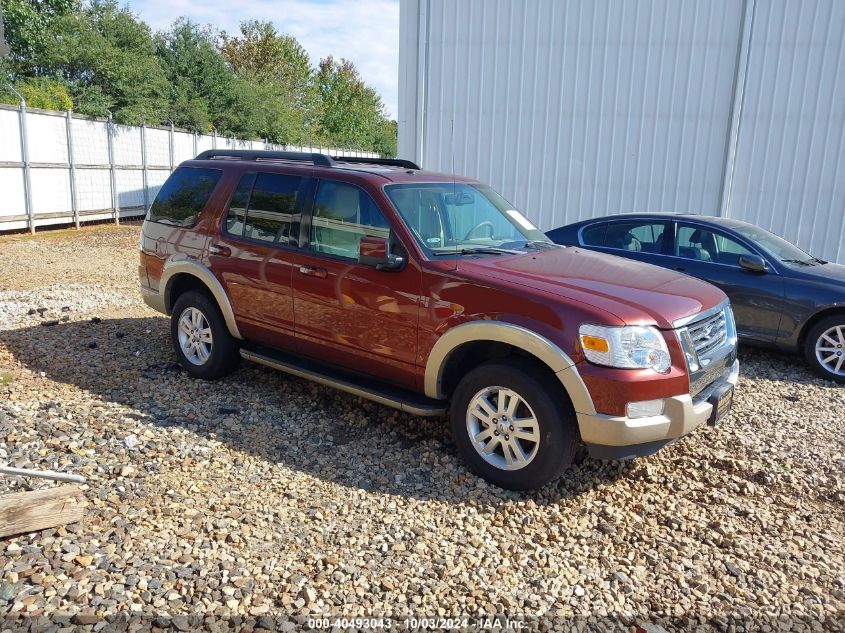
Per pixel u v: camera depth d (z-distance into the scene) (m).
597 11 10.78
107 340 6.73
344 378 4.70
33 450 4.07
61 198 16.53
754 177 10.91
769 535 3.73
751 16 10.31
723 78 10.67
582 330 3.63
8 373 5.58
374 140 65.88
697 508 3.98
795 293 6.64
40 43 25.25
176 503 3.59
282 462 4.21
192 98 30.89
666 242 7.45
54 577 2.88
